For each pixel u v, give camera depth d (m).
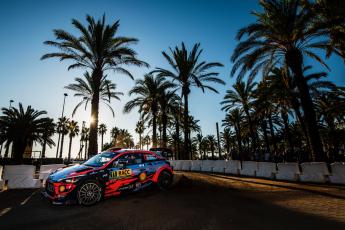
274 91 22.48
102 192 6.09
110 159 6.71
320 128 29.81
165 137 27.89
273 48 16.17
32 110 28.52
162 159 8.09
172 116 32.78
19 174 8.98
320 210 5.23
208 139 72.50
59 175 5.83
